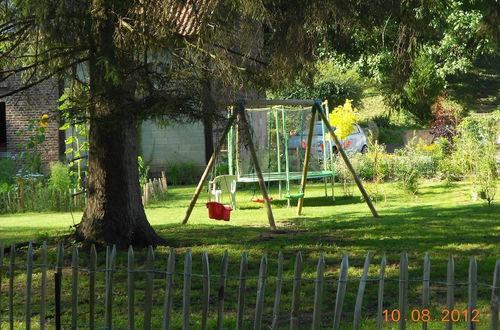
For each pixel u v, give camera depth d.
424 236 11.24
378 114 37.22
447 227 12.22
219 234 12.21
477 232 11.52
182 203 19.02
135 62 8.99
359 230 12.27
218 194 17.00
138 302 7.30
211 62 9.08
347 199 18.84
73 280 5.31
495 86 42.22
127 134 10.38
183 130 25.88
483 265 8.63
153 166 26.05
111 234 10.27
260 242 11.08
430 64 29.56
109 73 8.15
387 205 16.84
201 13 8.63
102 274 8.63
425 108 31.92
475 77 42.81
